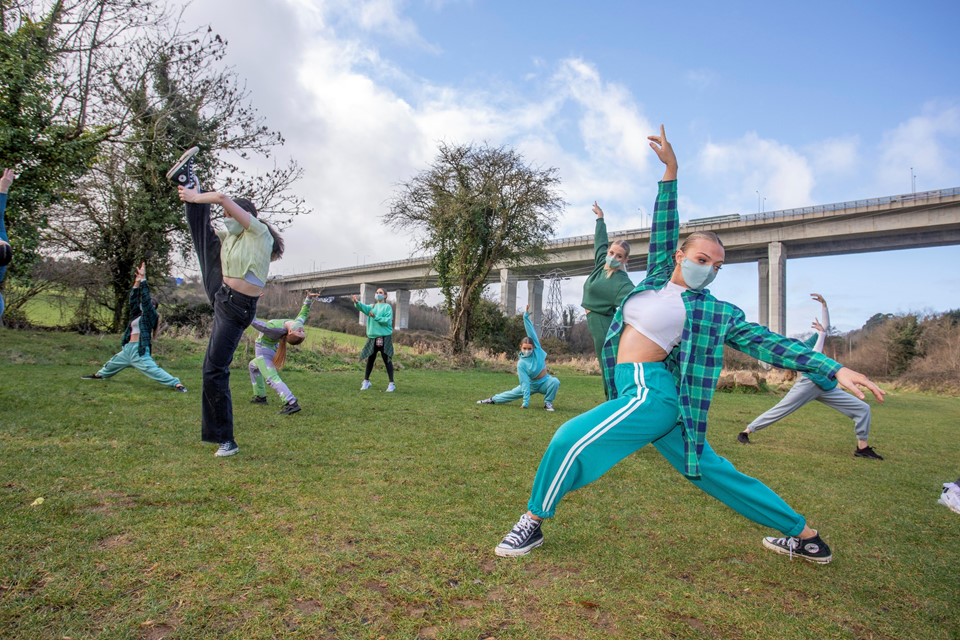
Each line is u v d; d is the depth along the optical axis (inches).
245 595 89.4
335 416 276.5
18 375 335.6
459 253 916.0
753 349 111.1
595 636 83.7
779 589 105.8
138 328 329.4
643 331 115.3
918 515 161.8
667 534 133.0
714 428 335.0
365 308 408.5
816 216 1488.7
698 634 86.4
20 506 122.6
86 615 80.9
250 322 181.5
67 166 460.4
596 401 434.6
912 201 1368.1
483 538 121.0
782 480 200.7
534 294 1961.1
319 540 113.8
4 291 609.6
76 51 491.2
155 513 123.8
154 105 607.5
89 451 173.8
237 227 176.9
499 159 896.9
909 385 1143.0
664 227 129.3
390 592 93.5
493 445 224.5
